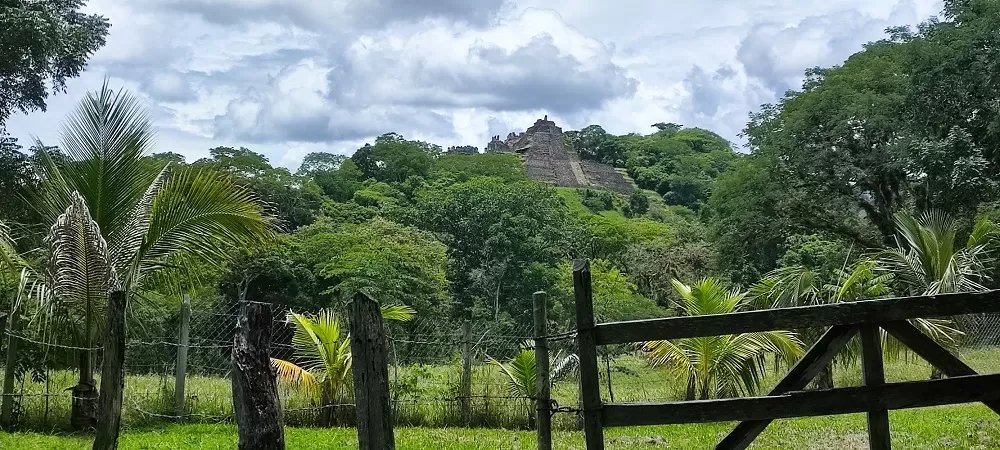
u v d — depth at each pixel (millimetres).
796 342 13391
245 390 5664
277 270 36219
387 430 5527
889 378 15945
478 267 55875
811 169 33062
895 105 31188
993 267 19922
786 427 12078
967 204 29188
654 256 51312
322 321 13062
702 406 5418
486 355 13367
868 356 5363
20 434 10438
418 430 11961
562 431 12227
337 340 12883
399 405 12875
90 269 10586
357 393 5535
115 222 11758
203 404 12680
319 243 38844
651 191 126812
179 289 12453
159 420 12094
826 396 5348
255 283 36781
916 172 29391
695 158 132500
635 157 137375
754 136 37062
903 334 5367
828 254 40812
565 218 62531
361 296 5605
